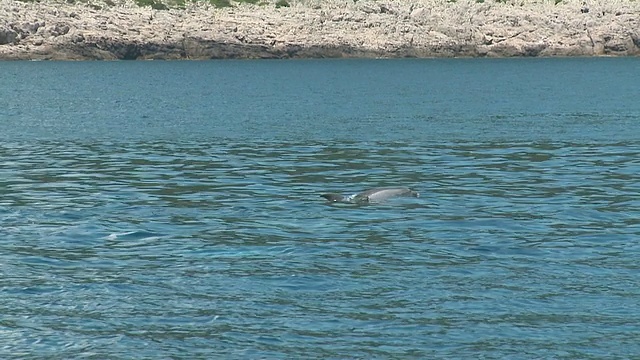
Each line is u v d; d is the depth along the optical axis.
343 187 145.12
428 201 131.50
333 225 115.06
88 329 76.56
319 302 83.19
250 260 97.56
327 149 190.12
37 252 101.00
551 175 155.75
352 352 71.75
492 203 130.12
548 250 101.75
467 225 115.12
